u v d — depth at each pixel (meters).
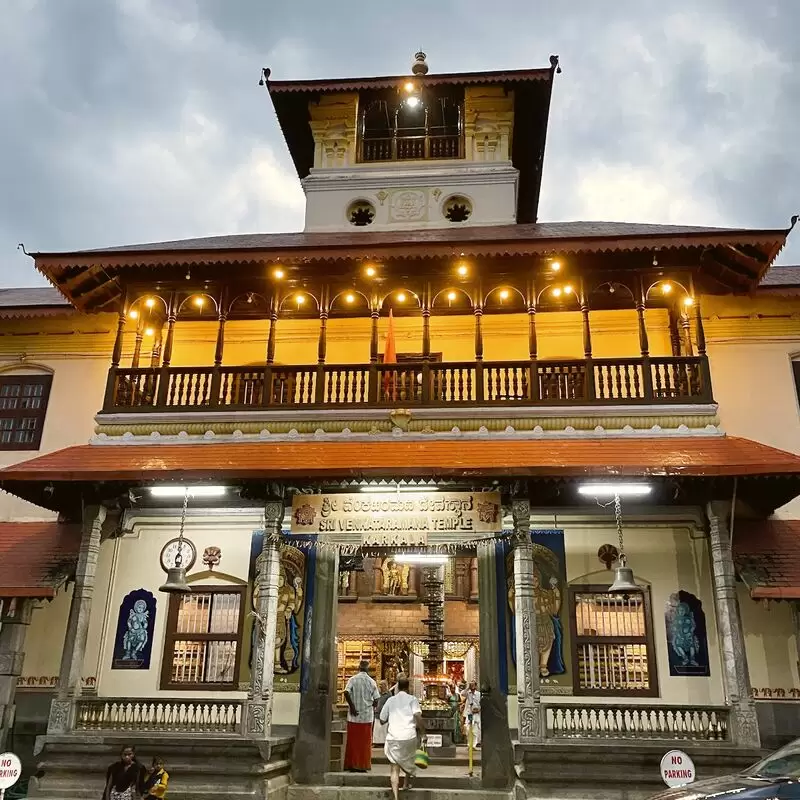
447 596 22.95
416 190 21.48
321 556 14.85
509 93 21.89
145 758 12.28
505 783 13.17
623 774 11.70
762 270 15.55
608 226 18.19
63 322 18.61
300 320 18.39
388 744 12.77
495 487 13.62
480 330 15.83
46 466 13.92
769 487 13.51
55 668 15.47
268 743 12.22
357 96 22.44
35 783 12.26
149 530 16.11
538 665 13.30
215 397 15.91
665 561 14.98
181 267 16.19
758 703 14.13
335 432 15.42
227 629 15.39
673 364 15.24
